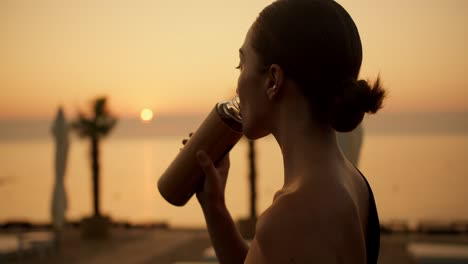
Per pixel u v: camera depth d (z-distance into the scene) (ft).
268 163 238.68
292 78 3.01
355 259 2.73
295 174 2.98
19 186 203.21
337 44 2.96
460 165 262.06
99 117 64.59
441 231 66.28
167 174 4.05
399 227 70.49
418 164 268.21
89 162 65.46
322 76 2.96
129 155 392.06
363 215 3.27
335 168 2.96
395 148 375.86
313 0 3.05
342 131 3.03
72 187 186.91
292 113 3.04
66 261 49.37
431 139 501.15
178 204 4.06
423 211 128.57
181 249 55.62
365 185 3.37
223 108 3.81
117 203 156.04
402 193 170.19
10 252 48.96
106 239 63.46
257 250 2.83
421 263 37.19
